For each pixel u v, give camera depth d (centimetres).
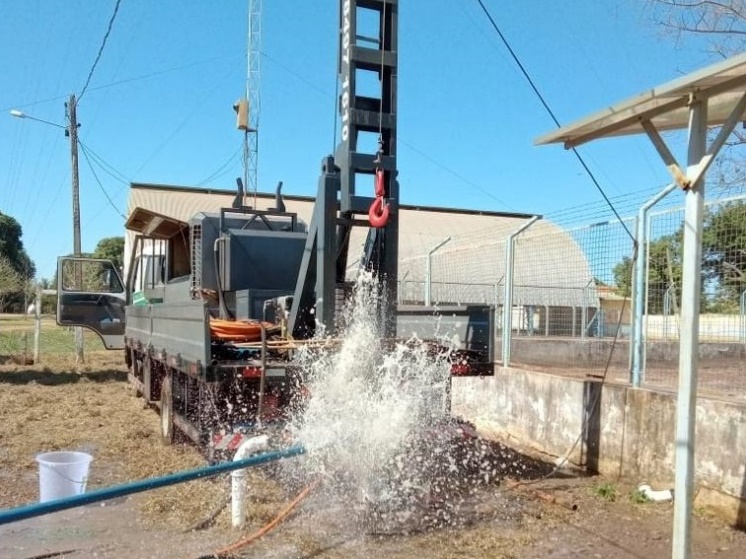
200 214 948
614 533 575
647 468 699
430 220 3516
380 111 680
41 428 975
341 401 635
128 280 1413
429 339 769
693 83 414
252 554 504
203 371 625
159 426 973
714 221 714
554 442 840
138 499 629
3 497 645
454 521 586
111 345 1548
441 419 697
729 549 549
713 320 914
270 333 711
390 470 624
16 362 1989
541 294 1619
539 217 970
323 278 674
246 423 650
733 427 609
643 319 761
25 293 4509
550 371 952
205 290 896
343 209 671
